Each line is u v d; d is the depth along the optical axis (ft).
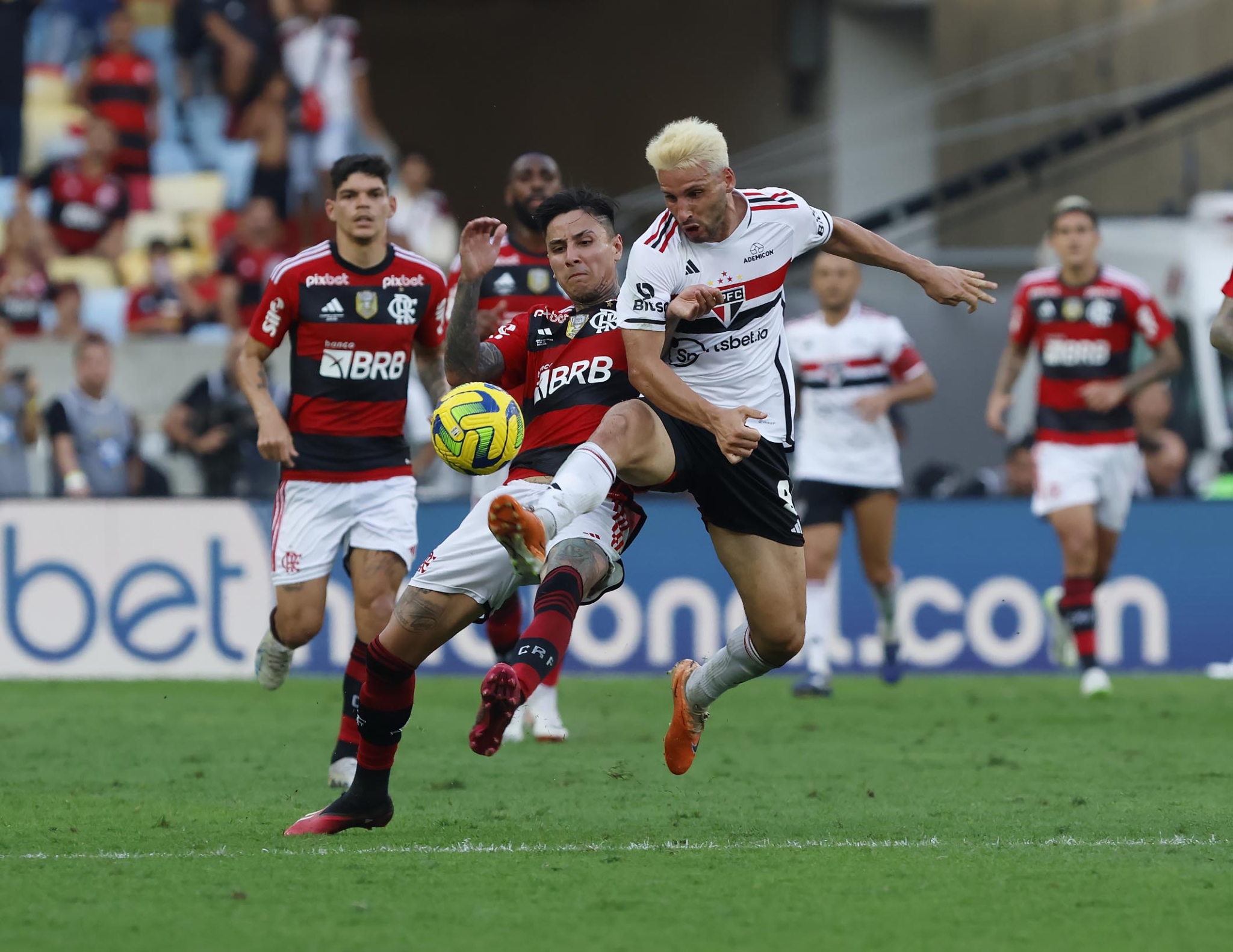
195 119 212.43
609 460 57.06
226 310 182.60
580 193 63.16
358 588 78.64
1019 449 149.18
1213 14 216.13
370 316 79.15
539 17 241.96
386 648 58.29
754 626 62.49
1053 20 222.07
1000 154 222.69
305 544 79.25
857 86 225.15
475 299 64.54
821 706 112.78
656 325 58.34
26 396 150.92
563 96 241.35
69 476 139.95
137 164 205.98
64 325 176.45
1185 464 157.48
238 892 49.98
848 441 120.98
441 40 247.29
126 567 133.59
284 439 78.28
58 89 220.84
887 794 72.74
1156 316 115.03
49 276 185.88
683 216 57.93
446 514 133.59
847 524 144.25
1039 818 65.72
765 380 61.26
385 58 249.75
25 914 47.39
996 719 104.27
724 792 73.51
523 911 47.78
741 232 59.52
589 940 44.27
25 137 214.07
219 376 150.41
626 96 237.04
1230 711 108.68
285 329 79.82
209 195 207.00
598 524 60.18
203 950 43.29
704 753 88.28
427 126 247.91
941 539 137.39
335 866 54.65
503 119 244.22
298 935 44.80
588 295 62.59
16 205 182.19
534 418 63.41
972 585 137.59
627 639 135.44
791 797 71.82
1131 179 212.02
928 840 60.29
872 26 225.15
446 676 136.05
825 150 225.76
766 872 53.72
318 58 210.38
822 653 120.16
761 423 61.05
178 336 175.11
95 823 64.54
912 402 120.88
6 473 149.18
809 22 225.15
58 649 133.28
